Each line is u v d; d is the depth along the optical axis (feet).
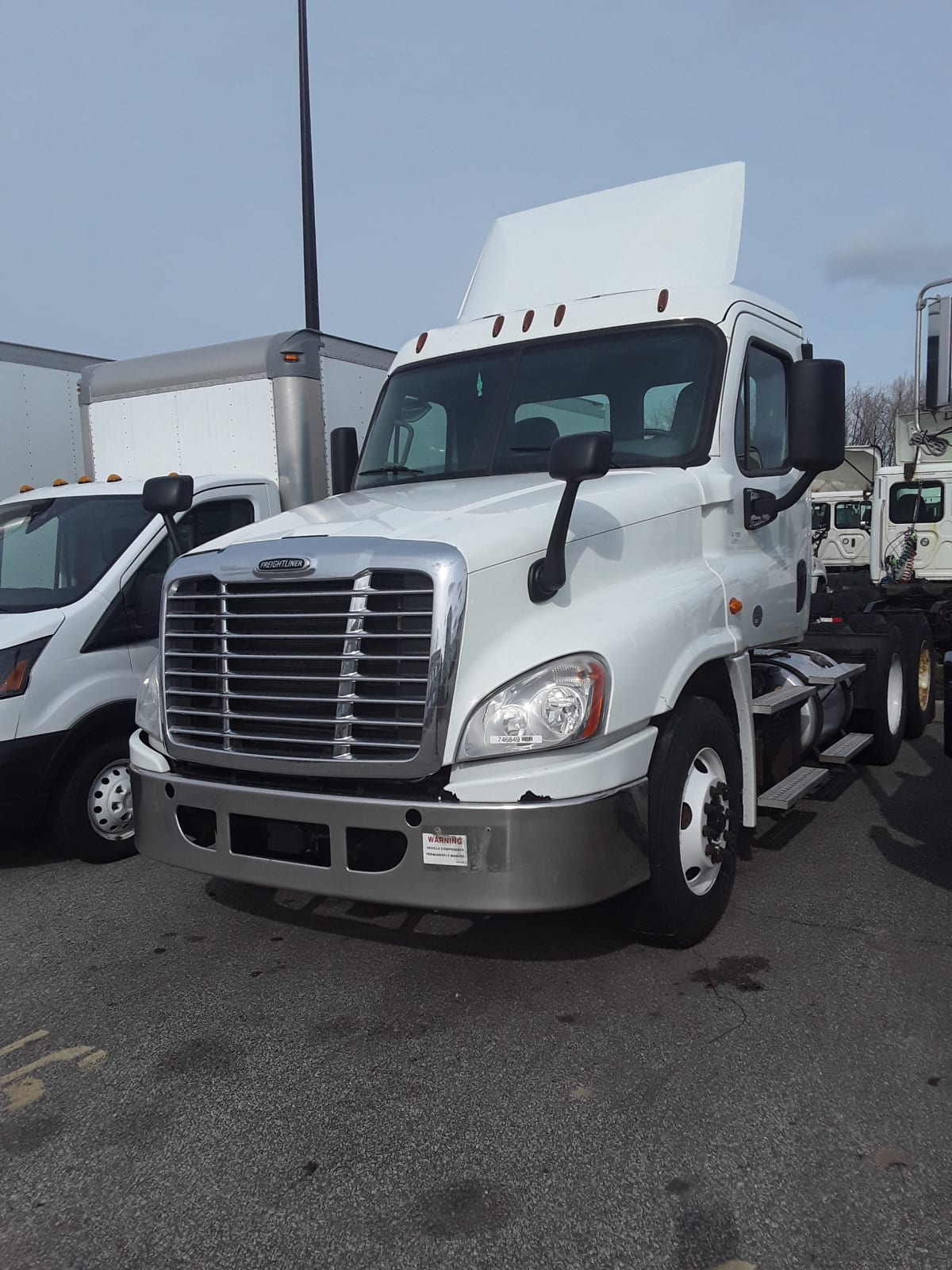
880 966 13.61
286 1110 10.73
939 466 47.73
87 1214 9.24
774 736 17.51
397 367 18.67
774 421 17.92
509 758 11.39
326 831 12.00
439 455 17.15
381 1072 11.41
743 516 16.30
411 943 14.78
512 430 16.57
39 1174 9.84
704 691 14.89
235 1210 9.20
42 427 31.40
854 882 16.88
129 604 19.70
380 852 11.83
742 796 15.38
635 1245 8.54
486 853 11.18
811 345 19.35
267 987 13.62
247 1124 10.51
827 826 20.17
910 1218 8.72
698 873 14.19
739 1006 12.59
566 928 15.05
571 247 18.84
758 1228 8.67
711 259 17.37
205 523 22.34
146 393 27.17
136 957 14.80
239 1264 8.55
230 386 25.77
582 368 16.51
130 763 14.34
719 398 15.78
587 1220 8.86
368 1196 9.30
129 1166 9.90
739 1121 10.19
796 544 18.61
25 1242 8.90
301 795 12.01
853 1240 8.49
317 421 25.61
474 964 14.03
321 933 15.30
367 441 18.37
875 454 56.65
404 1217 9.00
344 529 12.75
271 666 12.44
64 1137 10.43
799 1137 9.88
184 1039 12.33
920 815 20.77
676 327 16.25
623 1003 12.75
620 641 12.08
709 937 14.67
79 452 32.50
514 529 12.20
